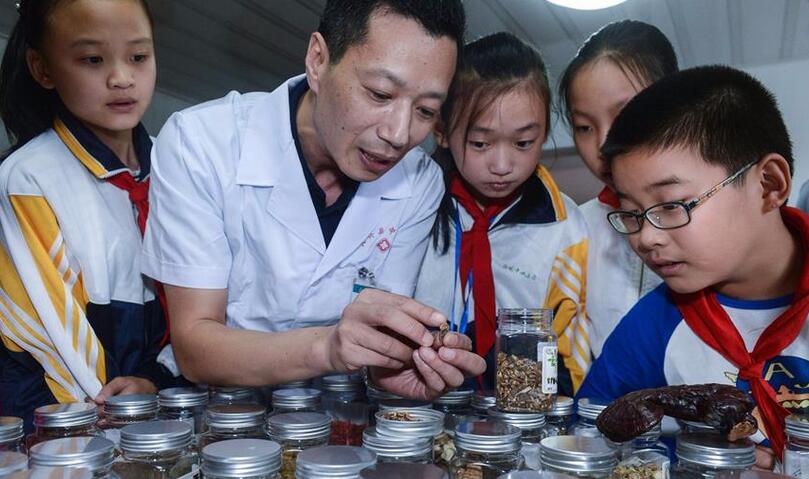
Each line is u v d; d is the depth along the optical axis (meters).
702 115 0.89
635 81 1.24
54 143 1.34
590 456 0.81
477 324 1.37
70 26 1.27
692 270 0.93
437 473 0.76
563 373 1.34
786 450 0.85
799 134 2.17
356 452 0.82
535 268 1.38
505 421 0.98
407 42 0.92
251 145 1.15
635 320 1.14
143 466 0.85
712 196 0.90
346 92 0.96
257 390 1.19
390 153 0.99
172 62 1.92
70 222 1.29
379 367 1.07
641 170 0.92
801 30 2.04
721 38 2.13
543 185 1.42
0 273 1.27
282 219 1.17
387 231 1.25
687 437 0.88
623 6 1.94
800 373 0.97
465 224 1.43
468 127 1.26
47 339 1.25
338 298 1.25
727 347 1.01
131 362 1.35
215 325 1.09
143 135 1.47
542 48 2.12
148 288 1.39
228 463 0.77
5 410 1.26
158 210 1.14
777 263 0.97
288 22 1.78
